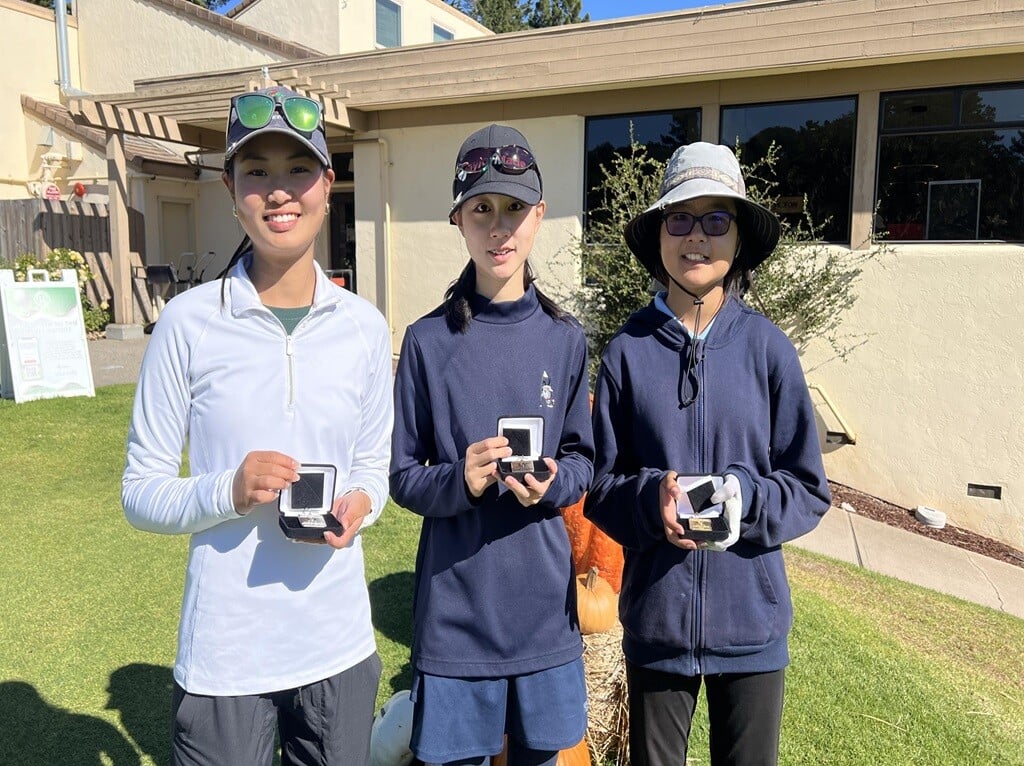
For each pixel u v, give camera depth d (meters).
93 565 4.01
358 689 1.76
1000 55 6.41
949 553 5.73
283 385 1.65
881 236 7.02
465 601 1.91
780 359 1.97
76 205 11.61
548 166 8.41
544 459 1.75
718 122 7.58
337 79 9.06
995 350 6.54
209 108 9.52
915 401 6.86
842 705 3.07
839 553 5.41
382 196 9.38
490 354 1.94
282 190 1.61
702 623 1.90
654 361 2.01
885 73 6.83
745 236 2.12
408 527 4.70
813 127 7.27
